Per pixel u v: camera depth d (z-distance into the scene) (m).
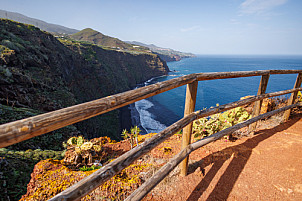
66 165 3.36
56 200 0.69
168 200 1.84
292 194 1.78
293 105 3.82
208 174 2.15
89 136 33.19
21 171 6.70
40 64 31.81
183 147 1.88
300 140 2.83
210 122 3.29
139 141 5.03
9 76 21.06
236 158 2.40
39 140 14.66
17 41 31.00
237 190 1.86
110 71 77.12
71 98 31.81
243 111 3.62
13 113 16.42
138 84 104.69
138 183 2.22
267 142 2.81
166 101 59.41
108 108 0.86
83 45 77.50
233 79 91.81
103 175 0.92
